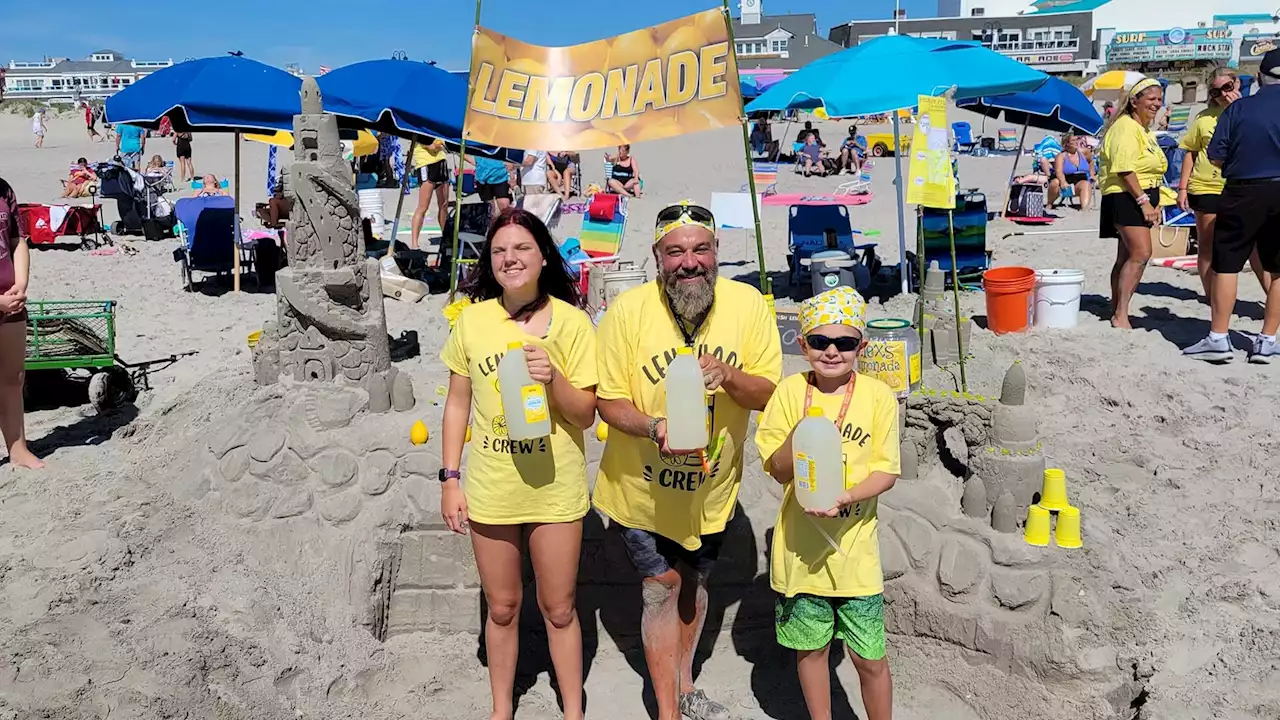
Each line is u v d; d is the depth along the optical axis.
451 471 3.69
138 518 4.92
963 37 86.56
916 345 5.36
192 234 11.70
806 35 63.84
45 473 5.70
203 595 4.31
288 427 5.18
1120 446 5.68
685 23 4.69
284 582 4.57
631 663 4.43
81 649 3.77
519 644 4.52
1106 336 7.45
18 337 5.64
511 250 3.44
